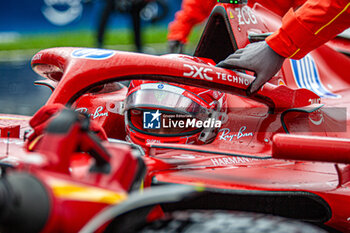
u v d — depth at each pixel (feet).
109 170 14.94
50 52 25.93
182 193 13.10
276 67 25.98
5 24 138.10
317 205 22.70
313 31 24.53
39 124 18.43
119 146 15.98
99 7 134.82
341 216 21.91
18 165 17.20
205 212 15.93
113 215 12.55
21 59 123.75
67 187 13.11
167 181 20.26
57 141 13.64
